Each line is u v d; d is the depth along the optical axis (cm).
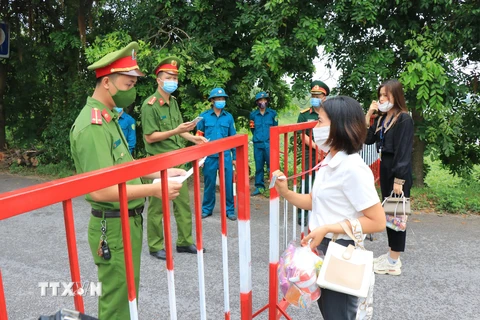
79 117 203
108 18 893
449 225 495
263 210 584
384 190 358
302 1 633
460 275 358
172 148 414
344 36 639
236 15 731
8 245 446
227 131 558
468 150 729
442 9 584
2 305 96
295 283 182
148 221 405
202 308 170
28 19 973
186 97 745
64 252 425
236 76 777
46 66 945
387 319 288
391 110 346
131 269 132
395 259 358
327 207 193
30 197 97
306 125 291
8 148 1051
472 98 656
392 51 607
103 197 176
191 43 705
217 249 429
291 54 627
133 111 847
